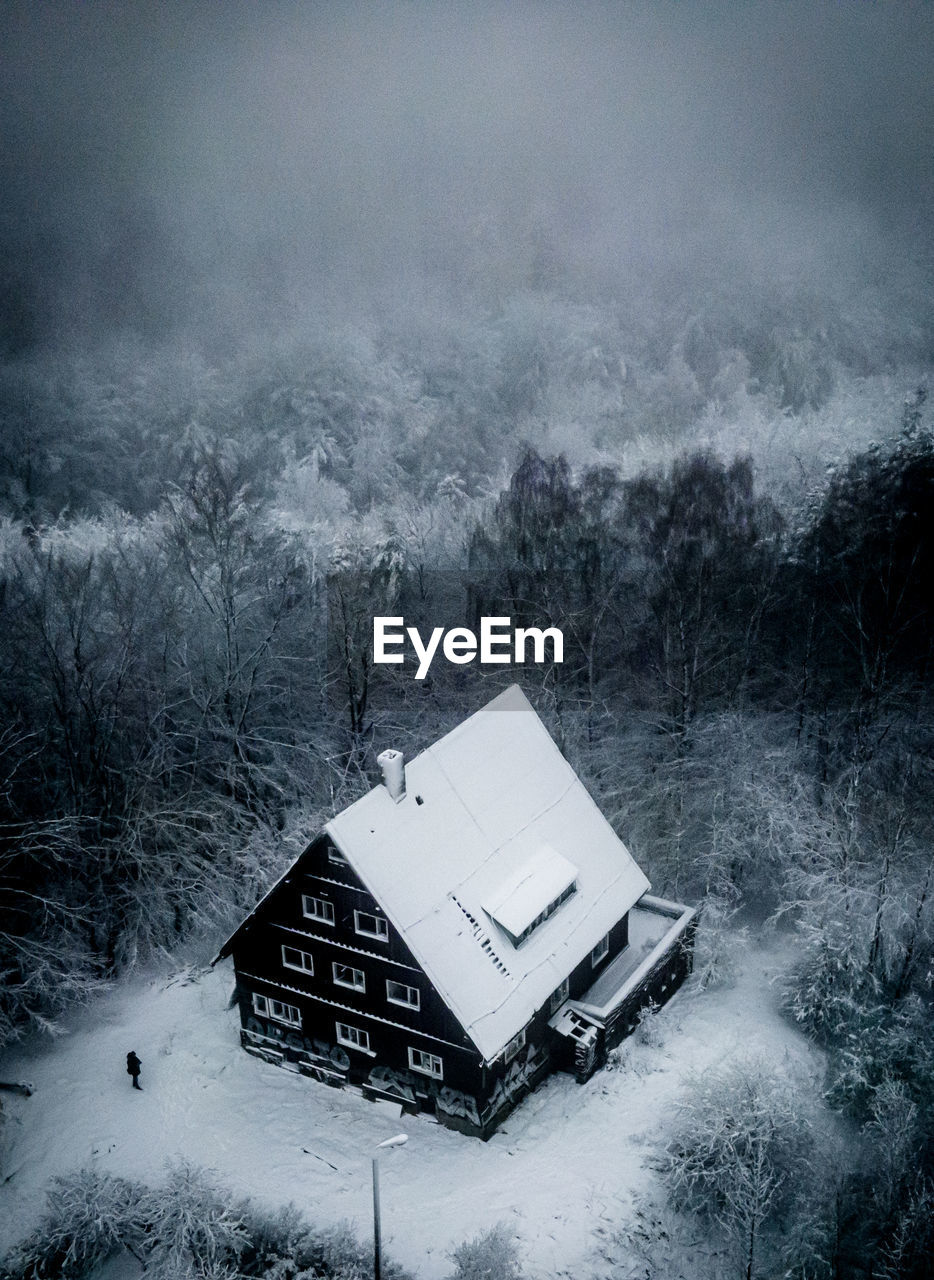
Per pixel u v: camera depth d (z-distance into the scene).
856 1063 30.86
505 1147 29.88
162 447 86.06
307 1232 27.45
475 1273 25.72
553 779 33.41
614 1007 31.58
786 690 44.06
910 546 44.03
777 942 37.44
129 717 39.59
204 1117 31.28
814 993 33.06
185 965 37.62
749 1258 26.75
